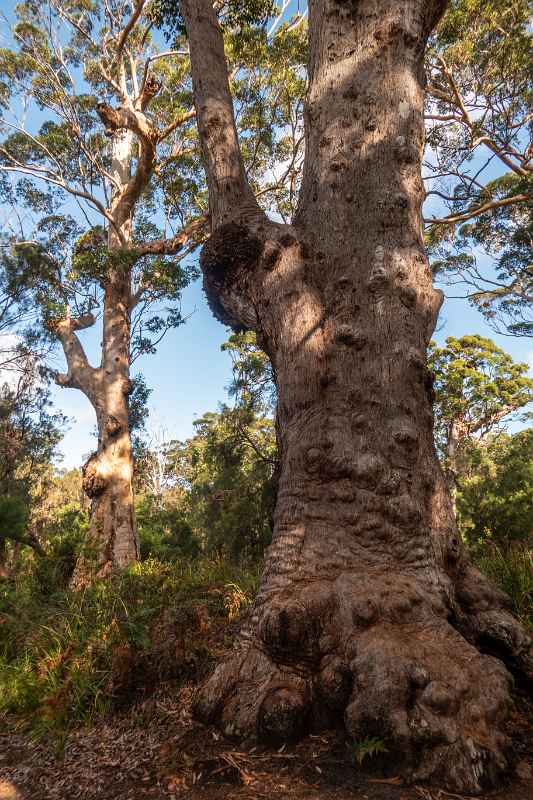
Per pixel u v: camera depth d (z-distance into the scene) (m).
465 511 14.22
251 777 2.30
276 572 3.12
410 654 2.48
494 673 2.49
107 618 4.62
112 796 2.36
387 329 3.56
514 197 13.98
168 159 16.09
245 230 4.14
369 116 4.10
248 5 9.71
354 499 3.18
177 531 16.83
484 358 27.33
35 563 8.47
